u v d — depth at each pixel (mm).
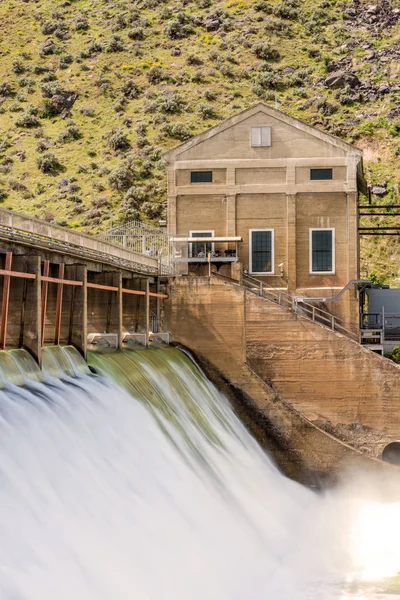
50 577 20719
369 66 126812
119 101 117750
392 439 46562
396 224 98562
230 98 118500
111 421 31109
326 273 53688
